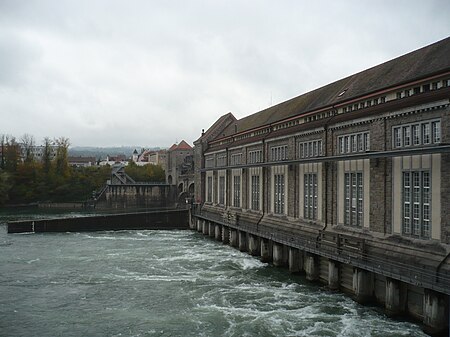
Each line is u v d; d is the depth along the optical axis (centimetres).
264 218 4794
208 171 7362
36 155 18462
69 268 3994
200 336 2289
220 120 7994
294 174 4109
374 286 2717
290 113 4991
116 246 5334
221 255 4662
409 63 3259
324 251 3069
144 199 12825
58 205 13175
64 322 2542
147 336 2306
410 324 2347
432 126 2467
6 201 12606
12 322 2552
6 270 3912
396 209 2695
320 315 2555
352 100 3306
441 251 2339
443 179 2336
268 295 3017
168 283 3406
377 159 2866
